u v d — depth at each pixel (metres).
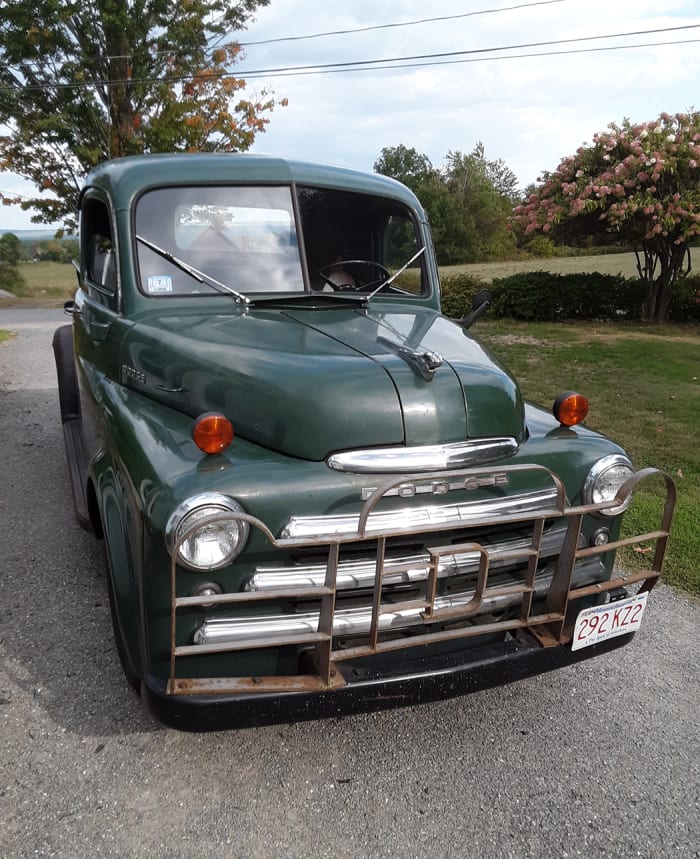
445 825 2.29
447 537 2.37
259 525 1.97
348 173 3.56
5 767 2.46
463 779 2.49
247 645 2.07
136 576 2.23
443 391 2.41
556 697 2.96
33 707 2.75
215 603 2.07
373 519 2.22
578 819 2.33
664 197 13.01
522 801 2.40
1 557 3.93
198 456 2.25
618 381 9.12
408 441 2.32
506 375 2.65
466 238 55.88
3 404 7.36
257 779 2.46
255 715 2.15
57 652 3.09
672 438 6.63
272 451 2.33
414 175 58.25
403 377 2.40
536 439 2.62
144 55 18.45
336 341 2.67
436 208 55.66
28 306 23.94
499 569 2.46
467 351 2.75
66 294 31.91
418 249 3.67
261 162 3.38
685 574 4.02
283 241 3.28
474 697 2.95
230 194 3.25
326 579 2.09
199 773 2.47
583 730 2.76
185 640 2.17
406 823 2.30
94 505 3.21
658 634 3.45
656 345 11.75
